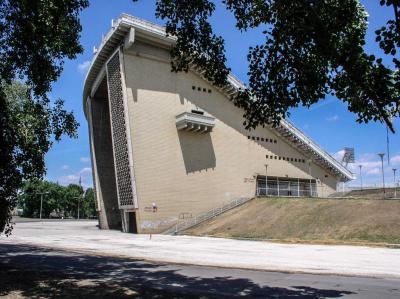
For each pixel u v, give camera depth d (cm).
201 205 5294
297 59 905
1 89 1253
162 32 4984
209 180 5441
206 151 5478
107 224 6156
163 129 5131
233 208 5016
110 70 5288
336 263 1850
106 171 6391
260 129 6156
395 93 739
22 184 1307
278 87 938
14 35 1198
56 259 2027
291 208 4209
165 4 1038
